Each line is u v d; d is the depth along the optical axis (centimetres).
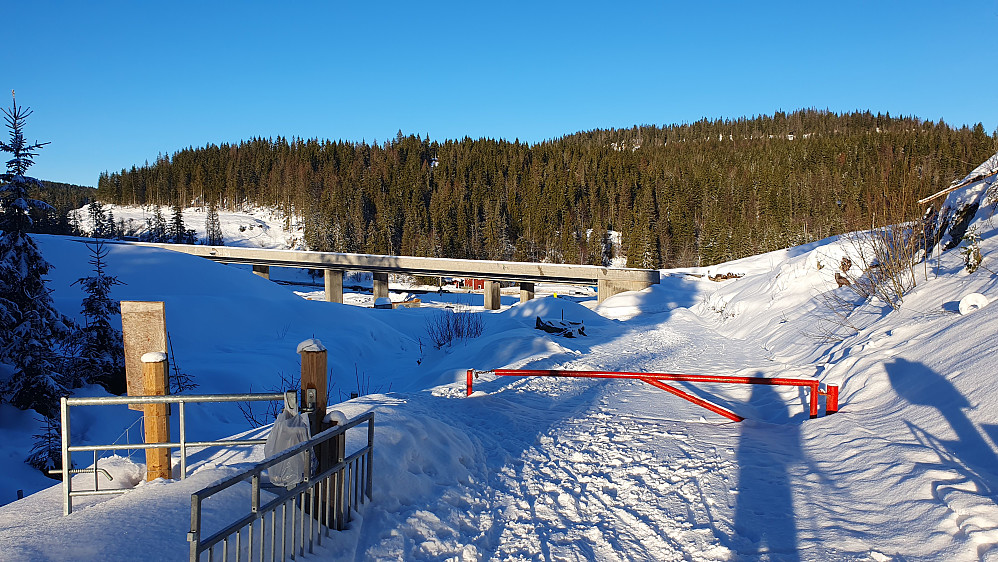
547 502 535
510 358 1573
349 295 7306
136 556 315
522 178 14938
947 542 385
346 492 435
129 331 544
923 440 570
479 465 639
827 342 1324
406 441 571
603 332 2552
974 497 418
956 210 1428
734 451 675
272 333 2272
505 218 12275
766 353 1648
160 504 370
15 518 416
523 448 723
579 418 894
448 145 17300
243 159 17750
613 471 621
